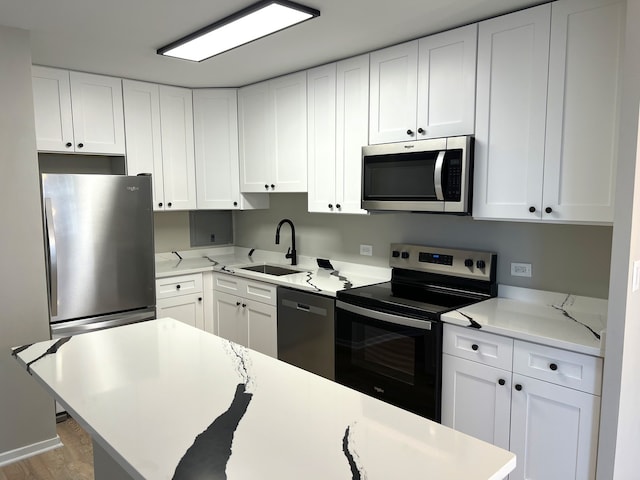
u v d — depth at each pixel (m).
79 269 2.93
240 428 1.22
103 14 2.27
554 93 2.10
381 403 1.38
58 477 2.49
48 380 1.54
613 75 1.93
